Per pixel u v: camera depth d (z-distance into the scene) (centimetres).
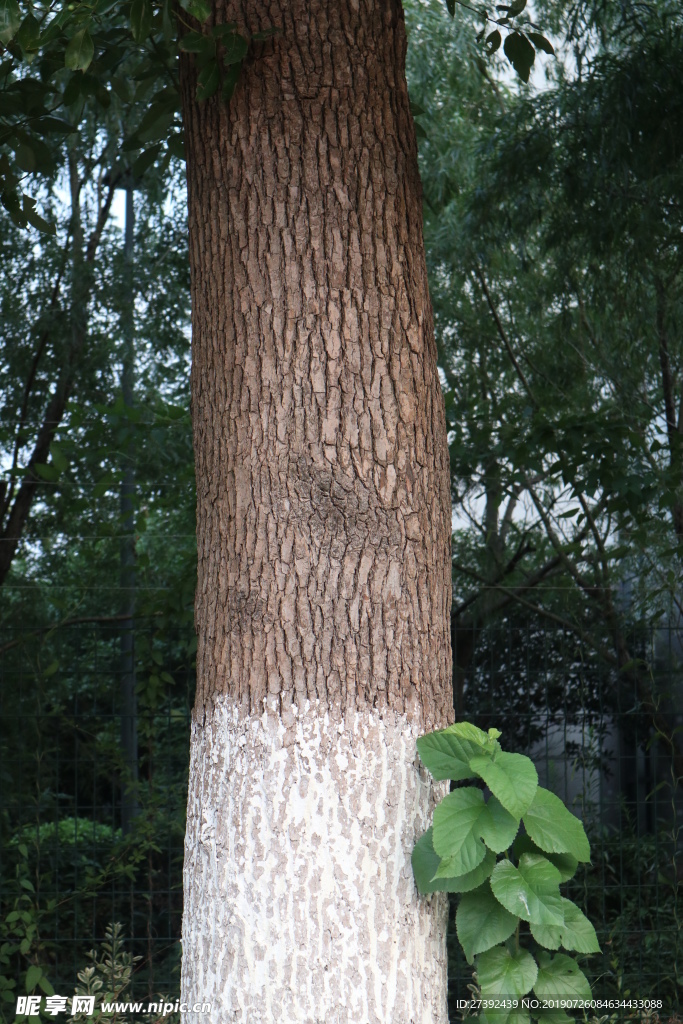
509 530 582
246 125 218
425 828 207
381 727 204
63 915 495
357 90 221
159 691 455
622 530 490
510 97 648
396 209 222
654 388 570
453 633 535
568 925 208
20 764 441
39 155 349
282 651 203
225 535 212
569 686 556
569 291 567
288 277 212
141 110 550
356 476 207
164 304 607
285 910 195
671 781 512
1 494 547
